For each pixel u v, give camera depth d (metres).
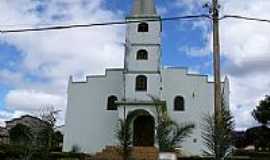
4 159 34.88
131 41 42.38
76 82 44.50
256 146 46.91
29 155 33.72
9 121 63.31
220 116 17.95
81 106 43.72
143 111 39.19
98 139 42.59
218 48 17.67
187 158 36.34
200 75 43.50
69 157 37.41
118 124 38.78
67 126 43.22
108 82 44.06
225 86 42.12
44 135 35.28
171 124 33.34
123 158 32.81
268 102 46.59
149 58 41.69
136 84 40.91
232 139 20.02
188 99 43.00
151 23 42.66
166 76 43.84
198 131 41.59
